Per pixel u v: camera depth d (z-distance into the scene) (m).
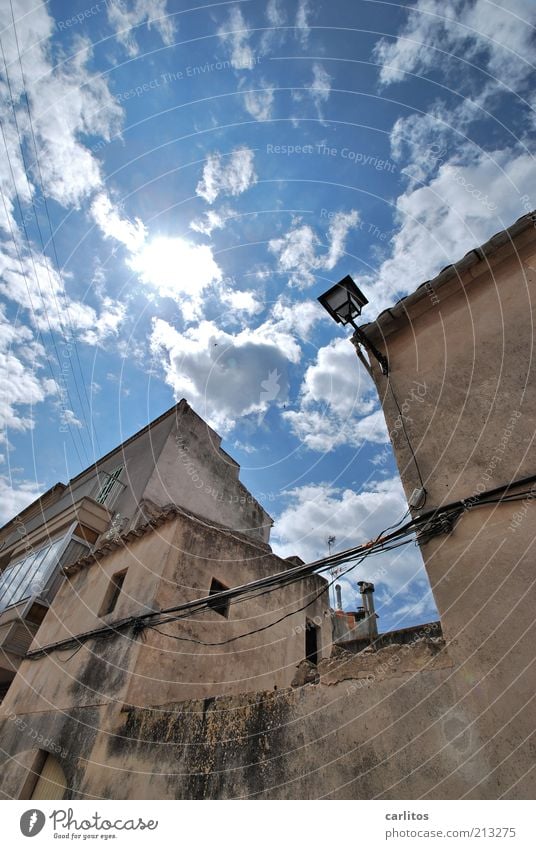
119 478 14.25
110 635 7.21
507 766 2.76
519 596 3.28
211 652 7.55
